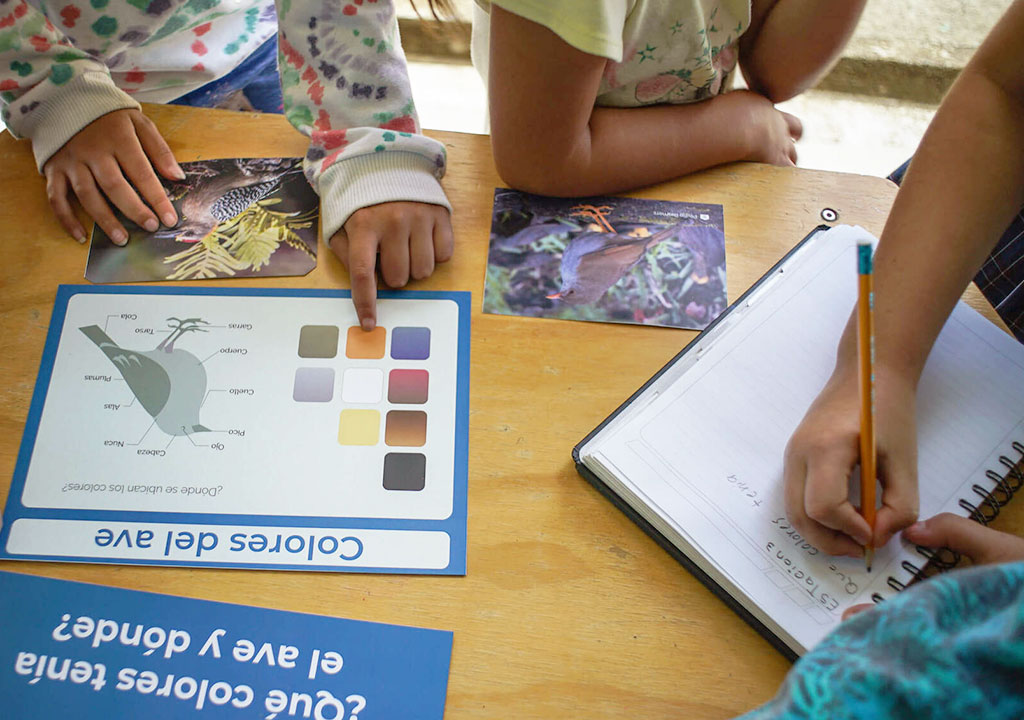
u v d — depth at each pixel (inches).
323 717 21.3
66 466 24.4
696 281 29.2
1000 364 26.8
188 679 21.7
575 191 31.4
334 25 31.9
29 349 26.4
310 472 24.5
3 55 30.8
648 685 21.9
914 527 23.1
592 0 26.8
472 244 29.7
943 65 76.6
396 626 22.5
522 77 28.7
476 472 24.9
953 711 10.6
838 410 23.8
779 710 12.3
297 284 28.3
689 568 23.6
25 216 29.5
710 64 36.0
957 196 25.8
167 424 25.1
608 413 26.3
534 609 22.9
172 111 32.4
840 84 76.1
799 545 23.3
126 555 23.2
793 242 30.5
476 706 21.5
